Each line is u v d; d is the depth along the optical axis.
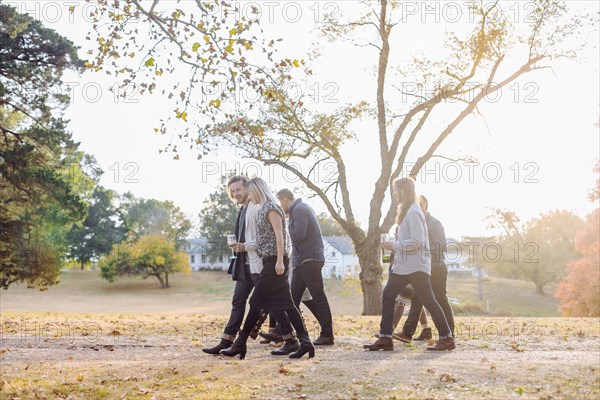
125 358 7.35
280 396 5.52
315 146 20.88
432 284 8.70
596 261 40.38
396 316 8.55
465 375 6.12
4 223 28.88
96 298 70.19
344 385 5.78
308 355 7.34
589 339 9.27
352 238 21.64
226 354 7.18
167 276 81.38
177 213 103.50
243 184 7.46
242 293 7.48
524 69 21.23
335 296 55.41
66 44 27.95
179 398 5.53
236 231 7.52
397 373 6.19
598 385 5.73
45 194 28.22
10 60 27.14
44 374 6.43
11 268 29.73
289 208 8.10
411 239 7.61
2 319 11.57
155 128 8.36
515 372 6.22
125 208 105.38
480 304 63.34
